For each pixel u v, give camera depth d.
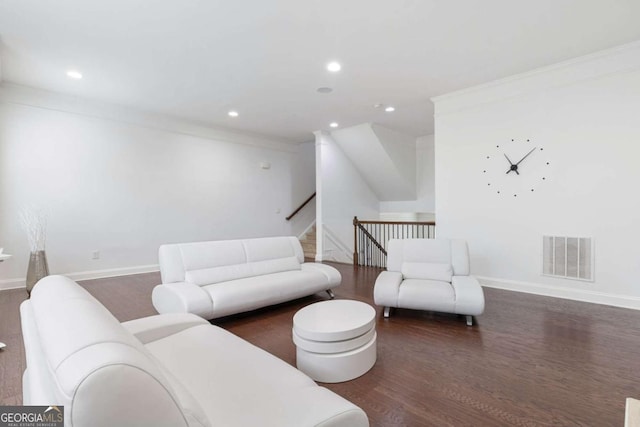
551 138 3.63
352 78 3.83
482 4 2.46
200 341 1.65
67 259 4.41
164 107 4.89
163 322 1.81
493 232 4.10
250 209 6.65
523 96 3.81
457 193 4.39
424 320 3.00
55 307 1.04
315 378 1.94
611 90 3.26
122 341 0.80
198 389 1.20
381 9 2.52
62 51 3.13
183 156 5.61
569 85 3.50
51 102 4.23
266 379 1.27
